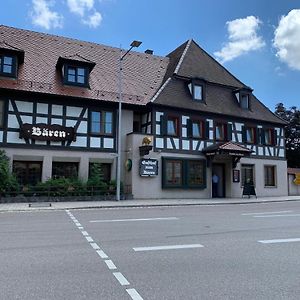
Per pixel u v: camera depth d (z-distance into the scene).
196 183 25.88
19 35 25.69
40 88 22.23
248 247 8.04
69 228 10.70
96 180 22.05
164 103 25.03
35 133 21.69
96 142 23.45
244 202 22.56
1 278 5.68
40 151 21.86
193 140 26.06
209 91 28.33
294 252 7.58
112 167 23.78
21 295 4.93
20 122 21.55
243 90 29.44
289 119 47.12
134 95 25.27
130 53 29.45
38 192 20.27
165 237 9.20
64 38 27.50
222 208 18.11
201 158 26.23
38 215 14.46
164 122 25.00
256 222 12.16
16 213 15.34
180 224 11.59
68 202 20.12
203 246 8.12
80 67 23.83
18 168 21.59
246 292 5.08
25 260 6.79
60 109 22.67
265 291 5.12
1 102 21.39
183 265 6.51
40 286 5.31
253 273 6.02
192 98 26.73
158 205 19.77
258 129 29.64
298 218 13.30
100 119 23.83
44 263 6.58
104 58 27.66
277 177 30.17
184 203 20.66
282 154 30.91
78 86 23.59
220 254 7.36
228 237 9.23
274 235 9.56
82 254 7.30
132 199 22.75
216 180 26.95
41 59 24.56
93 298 4.83
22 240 8.74
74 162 22.89
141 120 26.16
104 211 16.28
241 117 28.41
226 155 26.36
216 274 5.95
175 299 4.80
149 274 5.95
